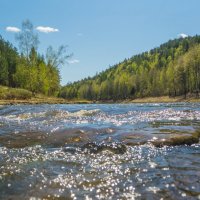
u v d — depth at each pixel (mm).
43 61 70688
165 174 6090
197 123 14109
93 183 5672
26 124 15023
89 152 8391
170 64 124125
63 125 13945
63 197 4988
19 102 46469
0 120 18109
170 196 4902
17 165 7035
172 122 14695
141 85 142375
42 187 5480
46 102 51281
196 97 92688
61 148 8922
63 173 6352
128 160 7402
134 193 5090
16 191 5281
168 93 119500
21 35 61250
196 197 4832
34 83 64500
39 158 7730
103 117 19125
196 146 9070
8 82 85500
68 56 68375
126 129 11406
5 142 9883
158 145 9047
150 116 19469
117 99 153500
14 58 92312
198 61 96688
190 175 5984
